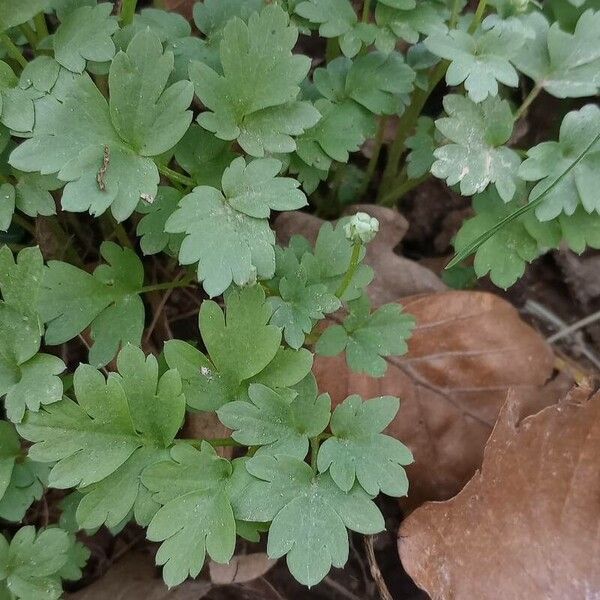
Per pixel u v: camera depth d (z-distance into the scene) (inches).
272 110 6.3
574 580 6.5
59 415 5.7
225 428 7.0
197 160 6.6
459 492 6.7
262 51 6.2
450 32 6.7
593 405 6.8
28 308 5.9
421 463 7.4
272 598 7.1
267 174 6.0
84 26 6.1
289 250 6.5
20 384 5.8
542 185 6.7
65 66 6.0
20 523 6.9
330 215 8.8
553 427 6.7
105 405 5.8
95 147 5.8
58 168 5.8
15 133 5.8
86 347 7.5
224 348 6.0
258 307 5.9
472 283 8.5
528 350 7.7
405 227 8.2
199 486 5.7
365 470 5.8
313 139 7.0
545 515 6.6
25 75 6.0
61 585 6.5
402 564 6.8
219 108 6.2
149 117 5.9
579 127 6.8
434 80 7.7
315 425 5.9
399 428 7.4
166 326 7.6
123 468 5.8
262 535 6.9
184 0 8.3
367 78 7.1
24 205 6.1
